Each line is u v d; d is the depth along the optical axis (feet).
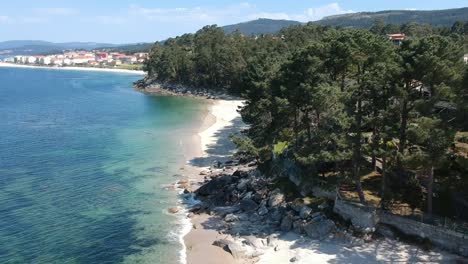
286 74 179.73
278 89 192.85
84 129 359.66
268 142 214.69
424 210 151.84
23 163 260.62
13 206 195.00
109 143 310.24
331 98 155.33
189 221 179.73
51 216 185.06
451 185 158.30
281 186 184.65
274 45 582.76
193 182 225.76
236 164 248.32
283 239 154.10
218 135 330.34
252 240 153.69
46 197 206.39
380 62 161.27
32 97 583.17
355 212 150.92
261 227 165.99
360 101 156.46
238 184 203.21
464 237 134.92
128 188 218.79
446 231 138.31
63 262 148.46
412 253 138.62
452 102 149.38
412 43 150.51
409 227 145.59
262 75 242.78
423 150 146.51
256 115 233.14
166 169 249.14
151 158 271.08
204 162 261.85
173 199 204.44
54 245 160.15
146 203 199.62
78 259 150.41
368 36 171.63
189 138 321.73
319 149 161.07
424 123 136.46
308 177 171.63
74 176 237.04
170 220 180.96
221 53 577.43
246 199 187.42
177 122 386.52
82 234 168.86
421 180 164.45
